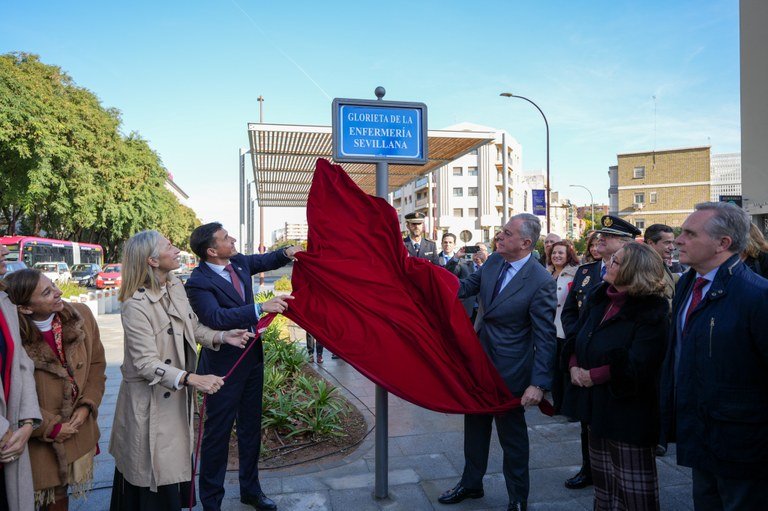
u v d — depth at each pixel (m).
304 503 3.58
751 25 13.94
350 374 7.35
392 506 3.53
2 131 22.91
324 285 3.33
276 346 6.86
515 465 3.35
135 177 34.81
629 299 2.83
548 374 3.24
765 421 2.17
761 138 13.88
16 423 2.47
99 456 4.46
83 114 28.86
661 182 48.44
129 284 2.84
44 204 28.09
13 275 2.73
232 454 4.41
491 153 66.94
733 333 2.21
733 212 2.38
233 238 3.53
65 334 2.84
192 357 3.01
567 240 5.11
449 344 3.37
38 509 2.69
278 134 8.67
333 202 3.50
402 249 3.43
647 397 2.76
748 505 2.20
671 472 4.07
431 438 4.84
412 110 3.71
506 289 3.43
